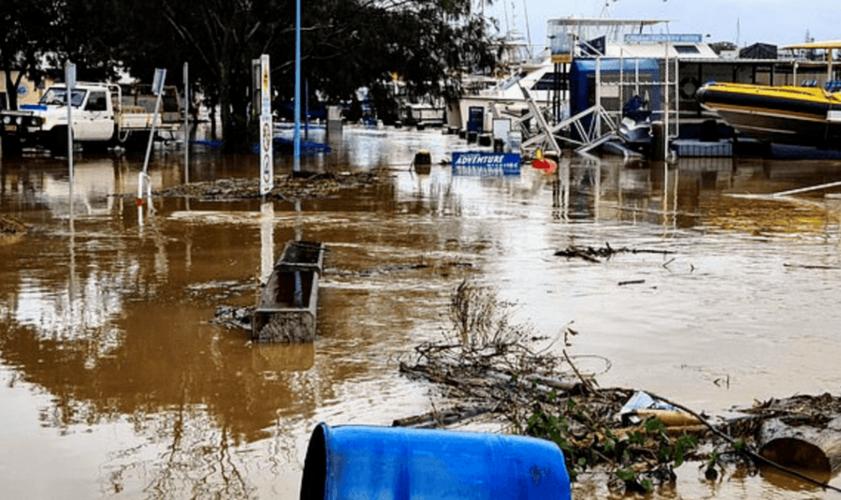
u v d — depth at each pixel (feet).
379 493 14.46
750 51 165.58
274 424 22.54
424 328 31.53
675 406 22.58
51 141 110.93
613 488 19.22
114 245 47.73
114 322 31.96
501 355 28.09
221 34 125.39
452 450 14.88
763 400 24.53
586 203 70.13
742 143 122.31
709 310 34.58
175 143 136.67
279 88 146.92
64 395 24.53
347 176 86.12
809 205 69.62
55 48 151.33
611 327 32.04
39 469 19.83
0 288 37.17
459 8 132.67
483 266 43.11
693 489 19.21
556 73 151.94
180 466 20.04
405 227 55.72
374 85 143.02
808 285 39.24
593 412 22.81
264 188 68.39
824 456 19.94
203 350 28.68
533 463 14.93
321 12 123.44
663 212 65.05
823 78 157.89
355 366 27.20
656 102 141.18
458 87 140.26
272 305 30.48
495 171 98.12
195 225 55.16
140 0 120.78
